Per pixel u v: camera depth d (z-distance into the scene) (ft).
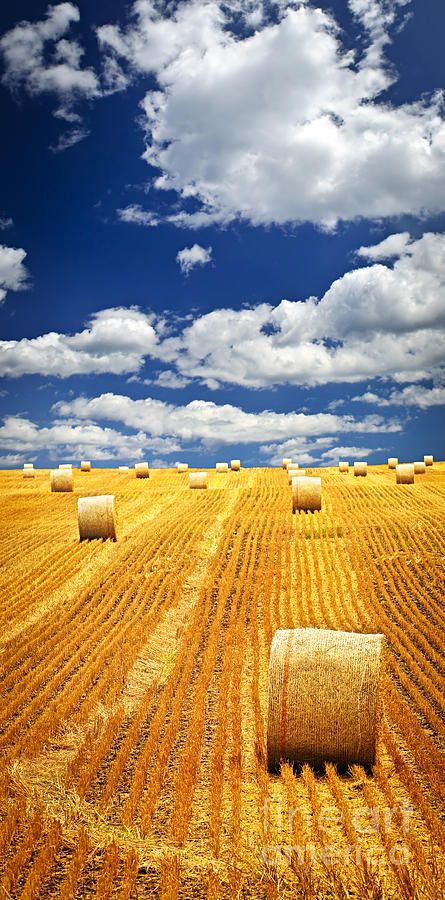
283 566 67.72
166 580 62.39
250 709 33.81
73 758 29.58
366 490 130.21
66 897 19.63
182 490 138.62
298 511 103.30
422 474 161.58
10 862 21.09
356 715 27.37
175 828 22.72
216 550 75.56
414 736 29.86
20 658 42.98
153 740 29.99
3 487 155.74
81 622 50.44
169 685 37.42
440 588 58.29
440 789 24.82
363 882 19.49
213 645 43.88
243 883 20.25
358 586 59.98
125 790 26.32
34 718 33.91
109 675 38.91
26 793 26.03
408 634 46.03
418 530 84.02
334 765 27.61
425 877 19.47
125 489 144.25
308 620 49.11
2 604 55.06
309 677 27.99
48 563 70.13
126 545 78.64
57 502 125.29
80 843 22.12
